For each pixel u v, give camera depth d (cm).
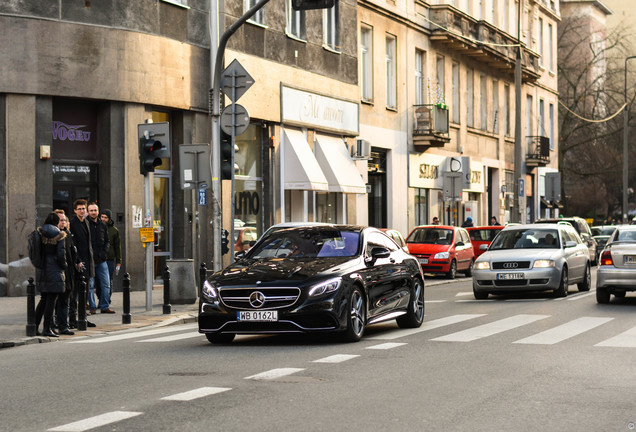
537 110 6244
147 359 1227
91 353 1318
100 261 1966
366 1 3872
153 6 2605
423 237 3425
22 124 2359
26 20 2356
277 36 3197
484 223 5250
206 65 2797
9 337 1550
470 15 4962
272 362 1166
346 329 1351
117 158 2514
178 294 2169
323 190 3344
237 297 1336
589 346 1318
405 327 1611
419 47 4394
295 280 1327
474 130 5062
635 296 2348
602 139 7225
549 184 5503
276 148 3216
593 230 4962
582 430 755
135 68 2534
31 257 1571
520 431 751
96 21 2459
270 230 1581
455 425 772
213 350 1322
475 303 2183
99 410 846
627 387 966
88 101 2498
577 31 8256
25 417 820
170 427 763
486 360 1171
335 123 3588
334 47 3634
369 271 1441
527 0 5975
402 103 4228
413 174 4312
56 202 2464
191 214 2734
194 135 2758
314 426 767
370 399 892
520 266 2272
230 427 762
